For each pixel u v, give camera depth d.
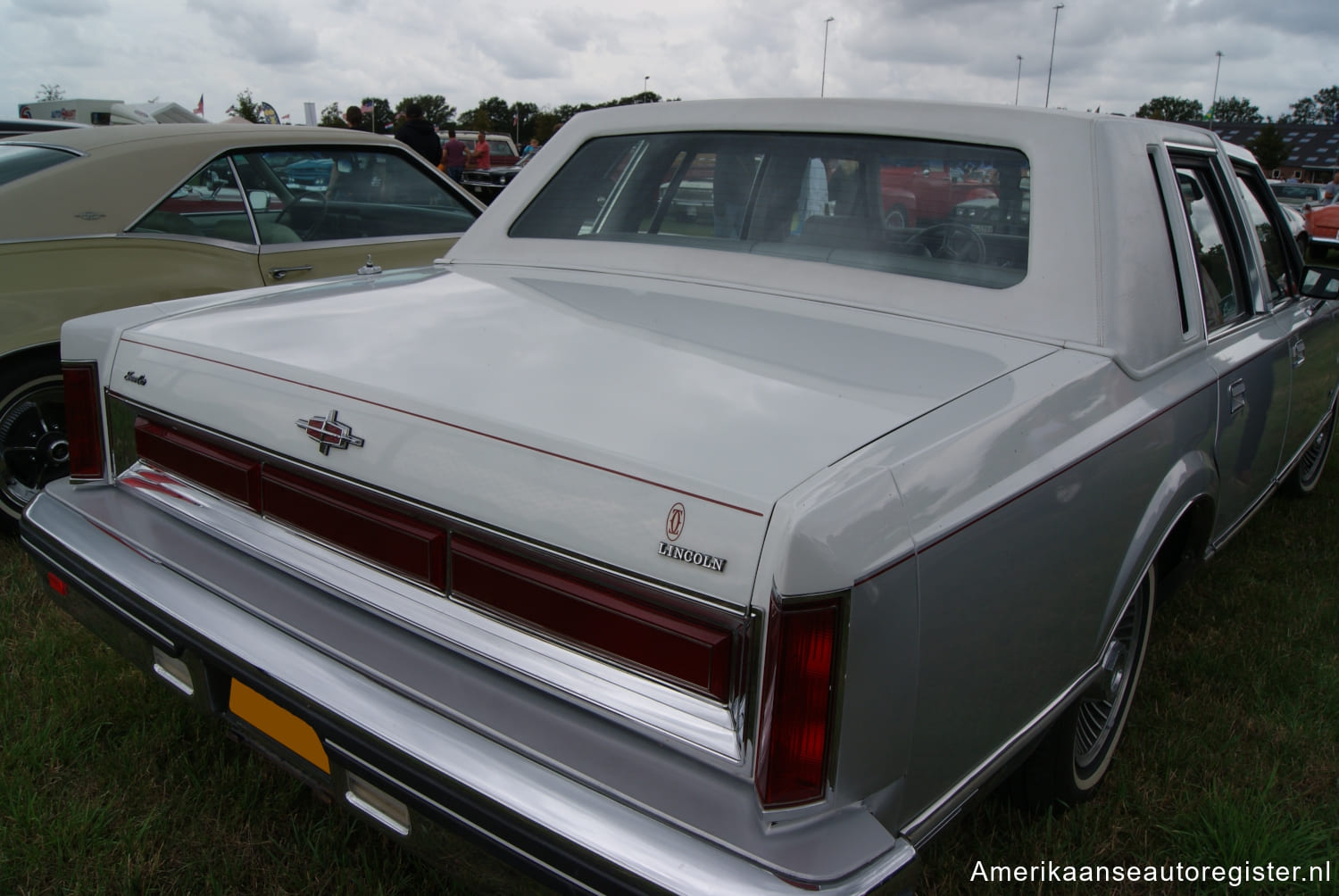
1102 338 1.78
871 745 1.24
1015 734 1.59
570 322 1.87
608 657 1.29
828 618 1.16
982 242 1.97
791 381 1.53
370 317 1.92
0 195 3.30
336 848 1.94
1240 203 2.63
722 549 1.18
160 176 3.63
